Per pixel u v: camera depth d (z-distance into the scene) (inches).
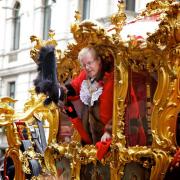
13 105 1866.4
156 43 413.1
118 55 434.0
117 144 429.1
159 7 475.8
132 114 434.0
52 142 531.2
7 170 693.9
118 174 430.0
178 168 407.5
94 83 454.6
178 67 412.8
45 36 1830.7
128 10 1198.3
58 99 471.8
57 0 1701.5
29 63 1868.8
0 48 2018.9
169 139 409.7
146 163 414.6
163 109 410.9
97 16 1441.9
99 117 453.4
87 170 465.7
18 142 607.8
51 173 540.7
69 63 504.4
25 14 1915.6
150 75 428.5
